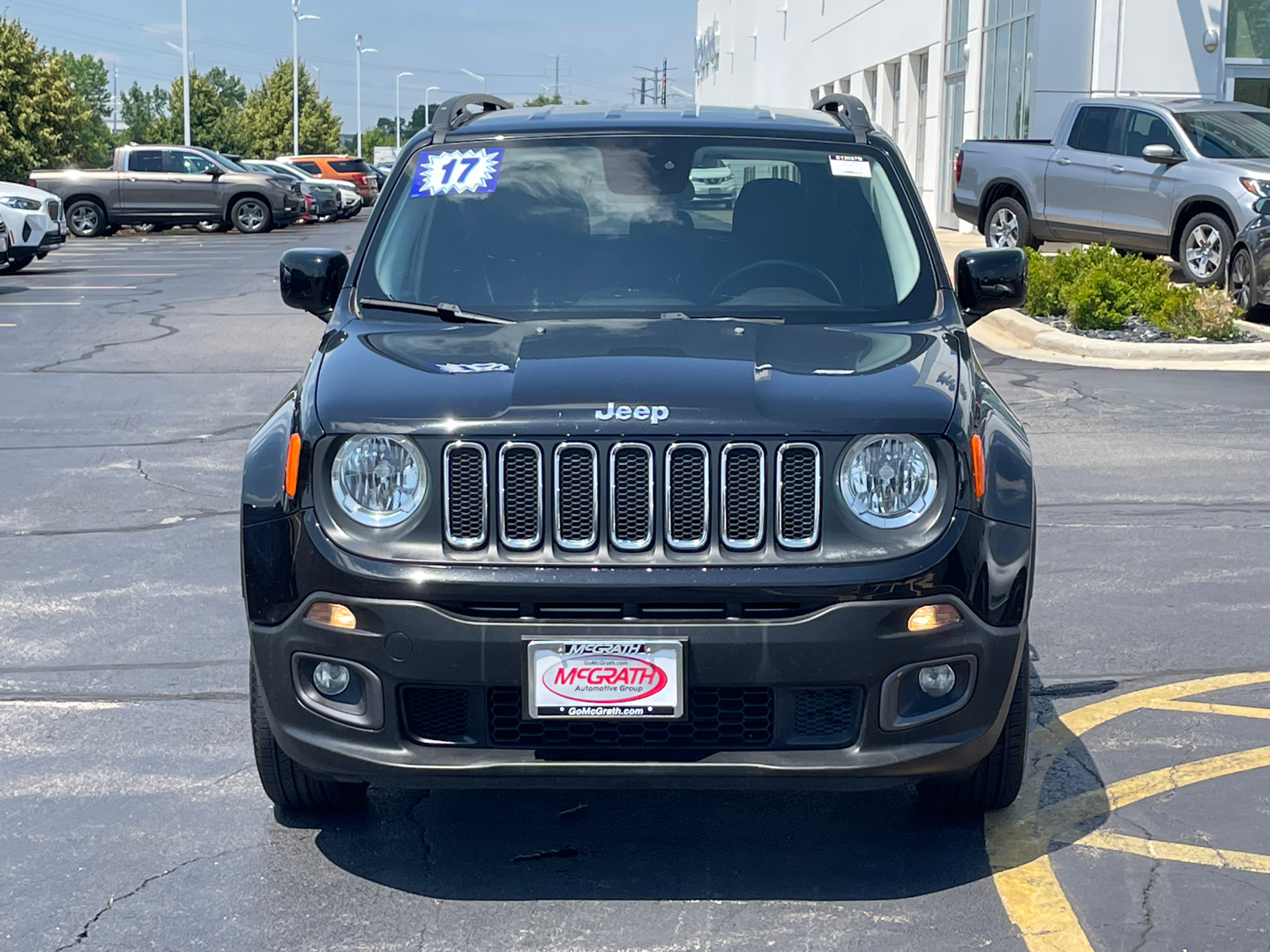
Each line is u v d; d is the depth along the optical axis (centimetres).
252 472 377
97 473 893
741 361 385
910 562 348
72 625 605
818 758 352
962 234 2806
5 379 1261
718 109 537
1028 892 375
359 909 368
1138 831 411
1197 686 531
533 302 448
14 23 5191
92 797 438
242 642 585
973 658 357
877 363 389
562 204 475
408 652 348
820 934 353
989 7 2630
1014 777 404
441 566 348
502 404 358
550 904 370
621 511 351
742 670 346
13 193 2300
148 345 1480
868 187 483
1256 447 948
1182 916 360
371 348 407
